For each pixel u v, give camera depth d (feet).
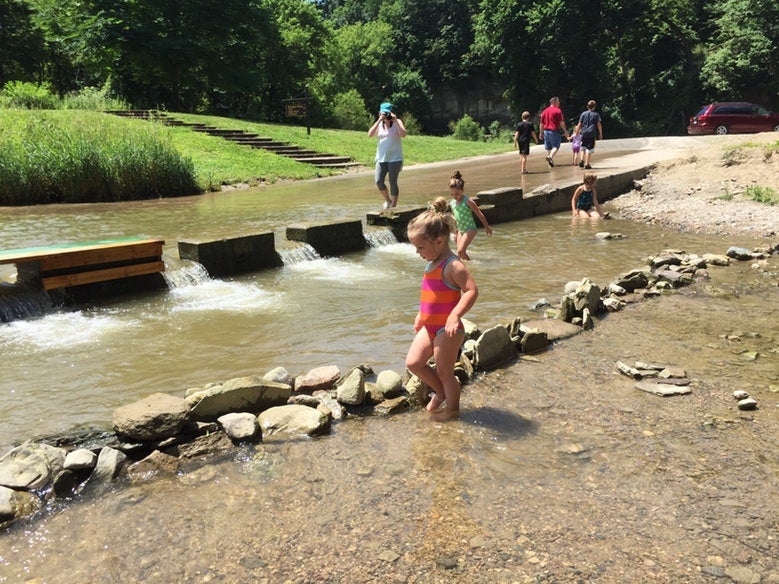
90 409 13.21
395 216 33.19
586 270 25.39
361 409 13.15
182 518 9.37
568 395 13.62
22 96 89.71
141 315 19.97
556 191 41.86
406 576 7.93
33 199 47.70
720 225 33.94
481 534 8.74
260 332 18.16
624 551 8.30
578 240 31.83
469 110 223.51
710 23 149.38
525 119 52.65
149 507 9.70
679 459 10.76
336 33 203.92
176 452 11.27
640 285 22.70
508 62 163.43
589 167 55.47
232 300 21.72
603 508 9.33
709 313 19.58
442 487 10.00
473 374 14.92
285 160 74.23
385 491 9.94
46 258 20.24
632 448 11.19
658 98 152.87
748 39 131.85
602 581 7.73
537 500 9.59
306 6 172.86
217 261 25.08
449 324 12.02
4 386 14.46
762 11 130.52
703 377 14.47
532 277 24.35
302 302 21.33
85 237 30.48
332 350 16.57
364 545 8.58
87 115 75.20
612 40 154.81
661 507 9.32
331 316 19.63
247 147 77.87
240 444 11.64
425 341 12.81
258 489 10.12
